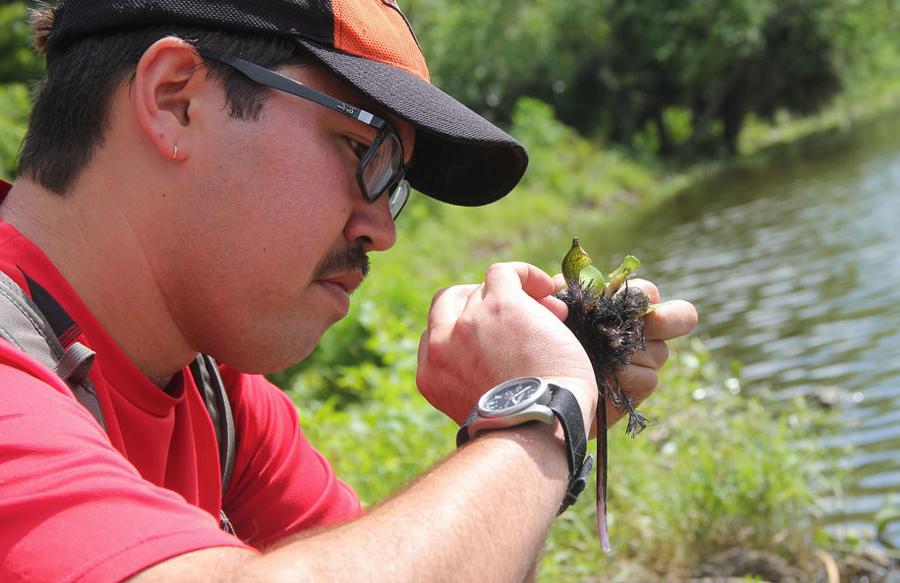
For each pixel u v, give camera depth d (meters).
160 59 1.38
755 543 4.43
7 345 1.22
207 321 1.45
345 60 1.43
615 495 4.52
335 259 1.47
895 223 12.52
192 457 1.58
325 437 4.89
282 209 1.41
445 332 1.51
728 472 4.70
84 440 1.14
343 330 7.20
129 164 1.41
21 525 1.07
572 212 20.17
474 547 1.16
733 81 29.23
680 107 29.70
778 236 13.27
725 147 30.00
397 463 4.42
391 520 1.15
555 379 1.39
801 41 29.61
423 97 1.47
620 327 1.61
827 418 6.06
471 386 1.47
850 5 30.67
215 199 1.40
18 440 1.10
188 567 1.07
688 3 28.23
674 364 6.53
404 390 5.58
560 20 28.39
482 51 26.83
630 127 28.31
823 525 4.71
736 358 7.89
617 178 23.64
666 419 5.66
